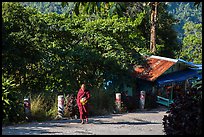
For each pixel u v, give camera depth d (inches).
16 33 888.3
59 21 1008.9
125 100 1009.5
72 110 794.8
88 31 1022.4
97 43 1031.0
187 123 402.9
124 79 1068.5
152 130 624.1
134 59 1052.5
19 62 890.7
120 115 880.3
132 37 1075.9
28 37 901.8
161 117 860.0
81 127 651.5
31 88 945.5
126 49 1051.9
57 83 970.7
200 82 458.6
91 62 1018.1
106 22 1048.2
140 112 973.2
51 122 714.8
